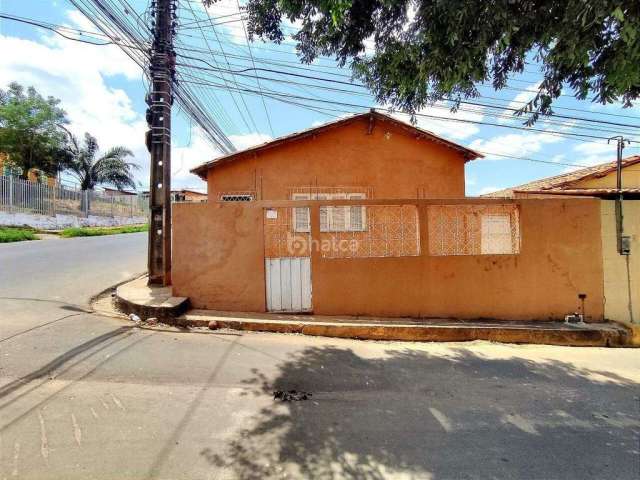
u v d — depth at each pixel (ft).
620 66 11.04
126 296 20.01
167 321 17.76
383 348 16.81
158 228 23.45
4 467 7.51
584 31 10.74
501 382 13.48
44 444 8.30
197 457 8.18
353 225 22.25
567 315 20.89
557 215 21.03
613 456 8.93
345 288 20.36
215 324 17.74
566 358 16.55
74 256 35.35
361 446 8.93
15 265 28.76
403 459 8.48
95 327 16.19
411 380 13.32
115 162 83.20
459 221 20.94
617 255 21.17
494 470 8.20
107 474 7.50
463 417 10.68
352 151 32.22
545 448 9.19
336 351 15.88
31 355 12.78
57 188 68.33
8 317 16.48
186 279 19.89
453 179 32.83
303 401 11.18
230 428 9.42
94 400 10.36
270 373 13.08
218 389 11.57
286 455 8.43
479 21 11.76
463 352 16.78
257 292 20.01
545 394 12.55
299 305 20.31
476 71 13.08
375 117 30.99
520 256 20.85
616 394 12.70
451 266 20.70
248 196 31.53
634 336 19.21
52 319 16.65
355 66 16.66
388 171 32.40
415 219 20.93
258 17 15.88
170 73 24.26
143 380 11.80
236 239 19.98
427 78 14.43
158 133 23.62
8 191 57.52
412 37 14.46
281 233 20.30
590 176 43.06
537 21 11.82
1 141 70.44
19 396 10.27
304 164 31.91
